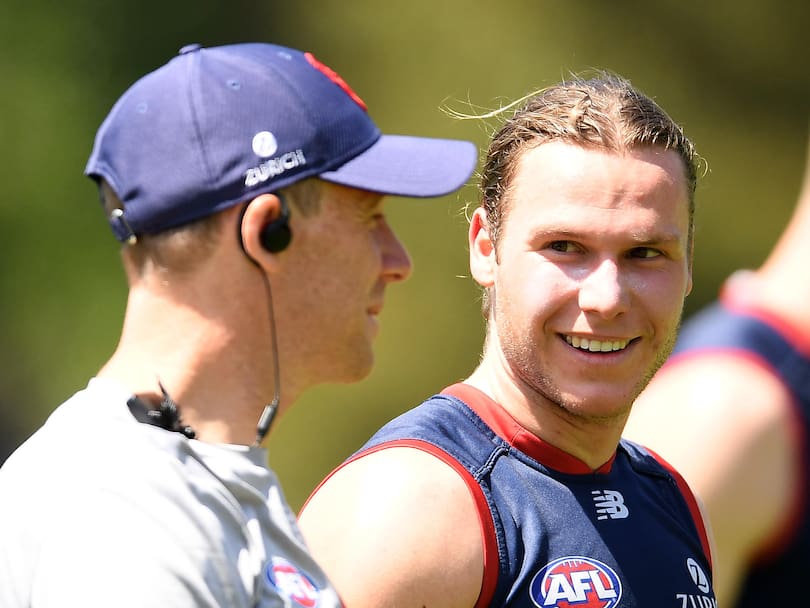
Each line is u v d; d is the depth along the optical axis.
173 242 6.89
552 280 8.53
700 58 43.12
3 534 6.29
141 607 5.94
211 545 6.28
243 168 6.90
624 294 8.43
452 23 42.72
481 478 8.33
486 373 9.18
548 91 9.15
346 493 8.29
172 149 6.92
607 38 42.78
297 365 7.16
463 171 7.49
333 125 7.24
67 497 6.24
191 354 6.85
